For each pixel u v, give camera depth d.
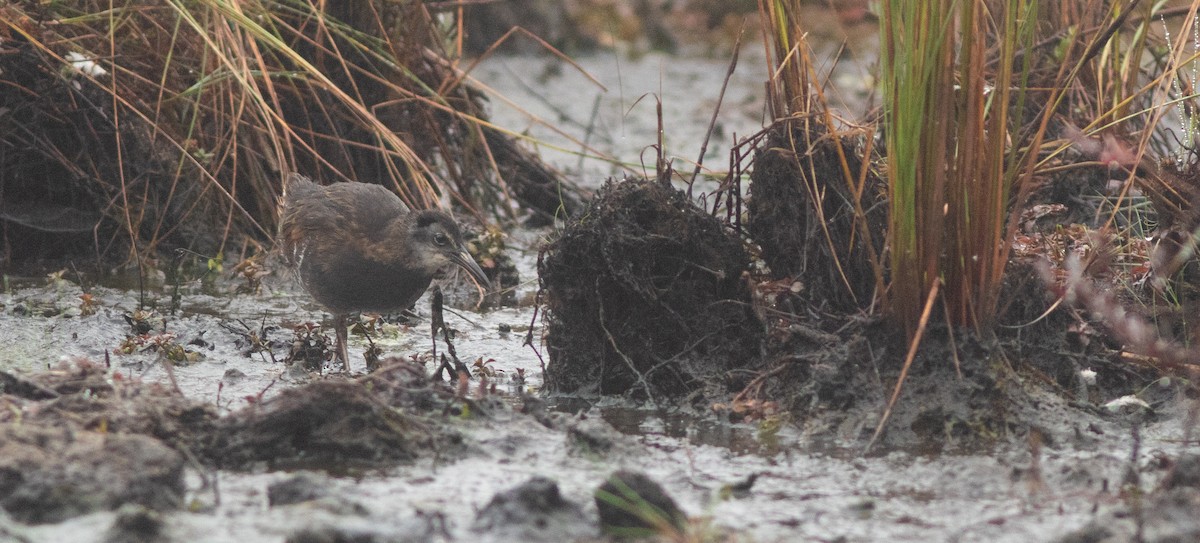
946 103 9.05
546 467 8.83
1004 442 9.39
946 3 9.12
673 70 27.28
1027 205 13.39
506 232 17.28
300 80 15.77
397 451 8.89
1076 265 9.83
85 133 15.42
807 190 10.46
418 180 15.12
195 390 10.73
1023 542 7.50
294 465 8.70
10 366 11.16
